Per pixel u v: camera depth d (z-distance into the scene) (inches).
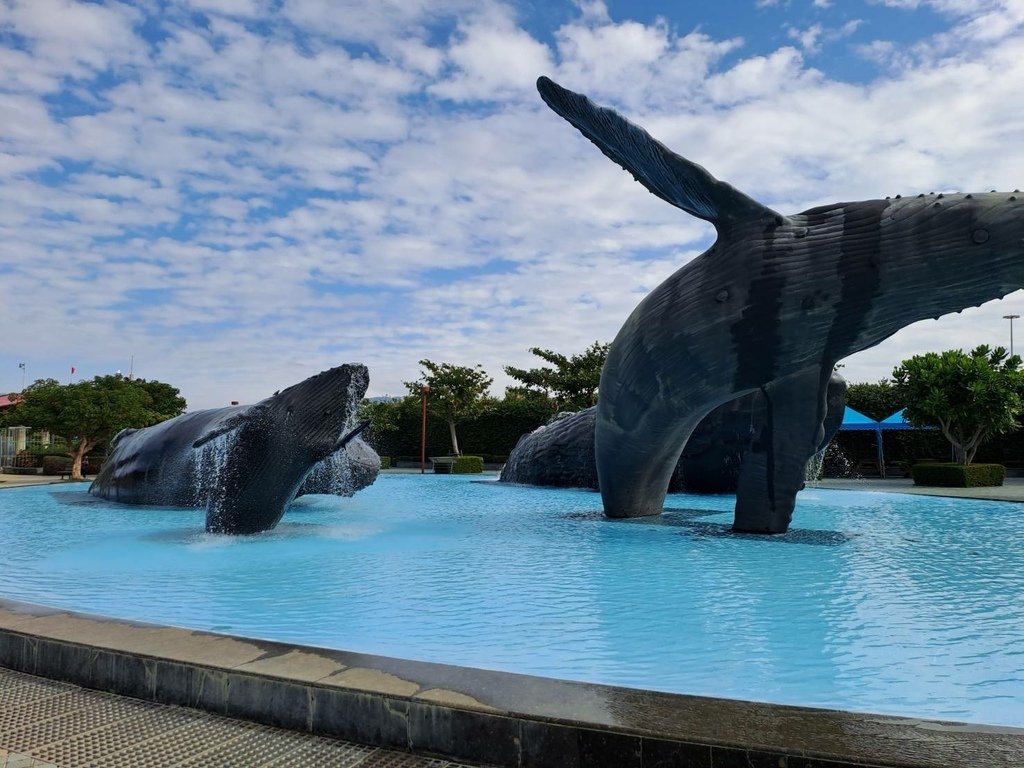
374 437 1685.5
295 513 515.2
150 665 148.8
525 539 365.1
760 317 348.5
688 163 345.1
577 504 582.9
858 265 331.6
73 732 133.4
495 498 645.9
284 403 378.9
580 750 111.7
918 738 104.5
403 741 123.7
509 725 116.3
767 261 347.3
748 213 352.5
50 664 161.9
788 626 195.6
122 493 586.9
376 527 423.2
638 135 341.4
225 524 384.2
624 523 433.4
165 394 1870.1
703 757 104.8
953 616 206.2
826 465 1136.2
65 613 185.6
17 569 291.6
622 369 408.5
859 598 228.4
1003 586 246.1
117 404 1047.0
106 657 154.6
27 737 131.4
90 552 334.6
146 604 228.1
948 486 829.8
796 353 348.5
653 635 187.2
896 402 1224.2
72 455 1075.9
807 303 339.9
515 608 217.8
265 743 128.0
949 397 887.7
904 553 315.6
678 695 123.0
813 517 481.1
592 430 725.9
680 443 424.8
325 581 260.8
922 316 331.3
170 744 128.0
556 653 172.4
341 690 129.6
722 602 224.2
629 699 121.2
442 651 174.6
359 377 387.2
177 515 510.0
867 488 794.8
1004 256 306.8
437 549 333.1
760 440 369.7
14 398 1433.3
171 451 558.3
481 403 1685.5
